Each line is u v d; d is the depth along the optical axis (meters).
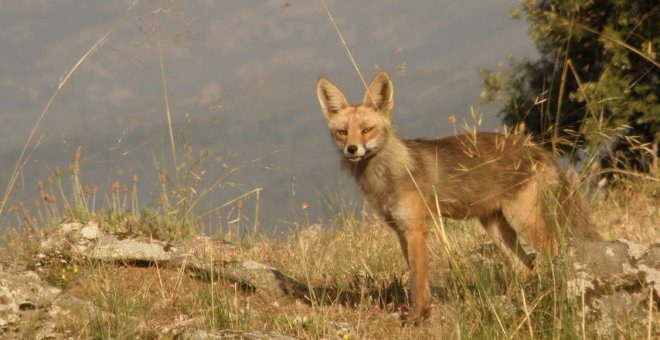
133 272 10.52
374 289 10.61
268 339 7.38
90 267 10.09
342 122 10.89
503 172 10.73
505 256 9.21
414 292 9.70
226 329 7.80
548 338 7.13
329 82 11.28
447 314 8.03
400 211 10.36
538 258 8.34
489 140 11.06
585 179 8.42
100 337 7.71
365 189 10.81
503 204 10.89
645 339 6.91
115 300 8.51
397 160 10.44
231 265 10.75
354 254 12.48
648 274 7.61
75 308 8.36
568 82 24.48
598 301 7.52
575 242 8.09
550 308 7.50
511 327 7.16
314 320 8.45
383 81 10.87
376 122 10.70
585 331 6.98
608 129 8.21
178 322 8.44
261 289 10.43
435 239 12.52
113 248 10.71
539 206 10.48
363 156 10.56
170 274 10.52
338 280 11.30
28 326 7.85
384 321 8.91
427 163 10.66
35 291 8.39
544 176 10.66
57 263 10.52
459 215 11.03
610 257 7.81
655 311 7.41
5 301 8.12
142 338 7.78
